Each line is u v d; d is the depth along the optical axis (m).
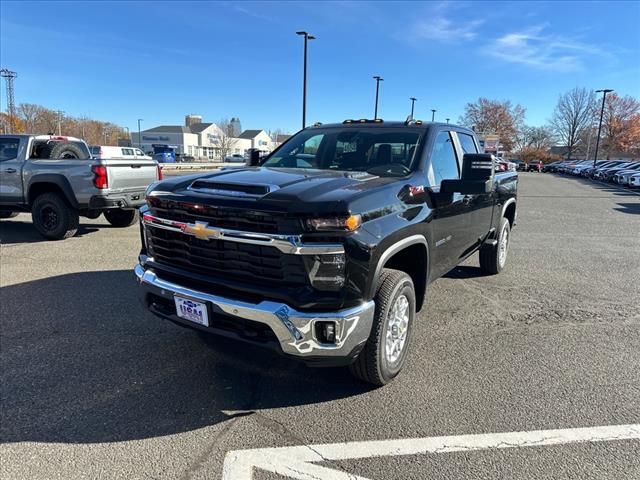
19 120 71.88
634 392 3.21
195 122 116.81
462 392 3.16
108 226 9.56
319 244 2.51
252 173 3.32
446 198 3.61
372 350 2.95
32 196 8.16
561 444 2.61
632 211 15.12
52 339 3.90
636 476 2.35
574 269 6.70
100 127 97.19
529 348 3.91
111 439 2.60
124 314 4.48
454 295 5.34
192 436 2.64
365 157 3.88
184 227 2.84
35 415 2.81
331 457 2.47
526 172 64.38
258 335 2.68
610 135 80.31
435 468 2.40
